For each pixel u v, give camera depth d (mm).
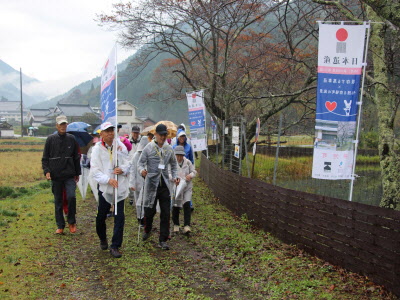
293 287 4270
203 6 10117
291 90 12547
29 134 79375
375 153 6938
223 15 11922
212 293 4258
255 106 15906
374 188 6781
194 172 6840
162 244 5879
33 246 5840
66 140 6531
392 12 4863
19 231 6668
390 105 6598
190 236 6582
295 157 7387
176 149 6727
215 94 14242
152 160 5887
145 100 21500
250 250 5645
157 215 8406
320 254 5125
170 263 5242
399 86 7883
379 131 6492
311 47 12242
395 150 6172
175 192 6590
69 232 6762
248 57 12562
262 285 4418
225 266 5113
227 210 8727
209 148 19266
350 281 4344
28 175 18188
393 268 3959
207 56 15758
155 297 4148
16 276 4629
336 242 4832
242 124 8742
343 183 6918
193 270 4988
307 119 11828
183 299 4094
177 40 15883
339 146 5223
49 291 4254
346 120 5180
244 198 7668
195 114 12180
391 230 4016
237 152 9055
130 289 4336
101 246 5777
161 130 5852
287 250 5602
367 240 4332
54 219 7695
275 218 6309
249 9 10438
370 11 6879
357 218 4496
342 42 5094
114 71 5402
